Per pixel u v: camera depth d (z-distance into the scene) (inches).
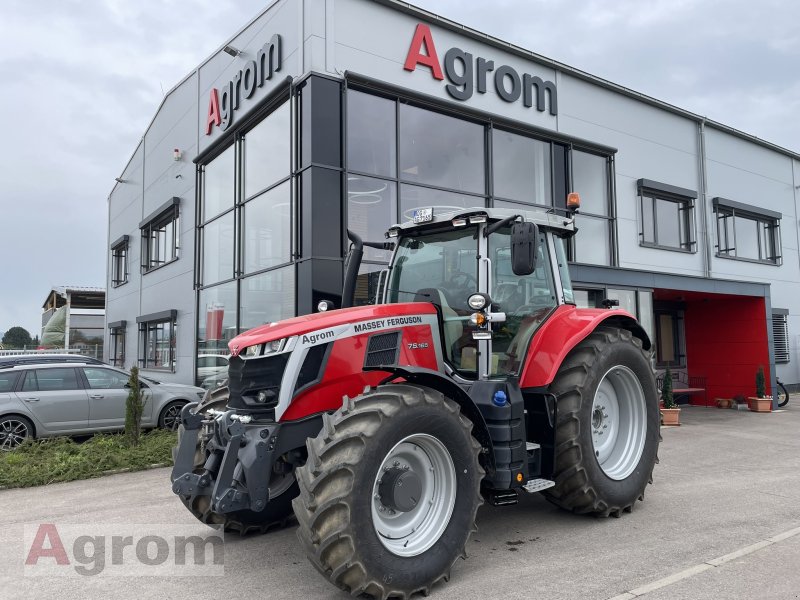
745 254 665.0
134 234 735.7
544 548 174.6
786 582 146.9
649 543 177.3
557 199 484.4
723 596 139.4
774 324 689.0
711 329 576.4
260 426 154.1
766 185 692.7
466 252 193.5
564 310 205.8
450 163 422.0
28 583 159.5
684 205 601.9
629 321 224.5
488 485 172.9
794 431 406.0
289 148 382.6
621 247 532.7
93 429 387.2
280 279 385.4
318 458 136.3
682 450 335.0
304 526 133.4
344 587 134.8
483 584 149.6
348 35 374.3
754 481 257.3
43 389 378.0
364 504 134.0
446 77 417.7
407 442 150.3
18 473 289.4
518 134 464.4
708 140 625.3
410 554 142.3
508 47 449.1
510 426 171.0
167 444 346.9
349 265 208.2
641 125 558.3
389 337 172.1
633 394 216.5
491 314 178.1
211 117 493.0
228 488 148.4
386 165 387.9
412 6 397.4
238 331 443.2
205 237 519.5
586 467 189.0
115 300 834.2
